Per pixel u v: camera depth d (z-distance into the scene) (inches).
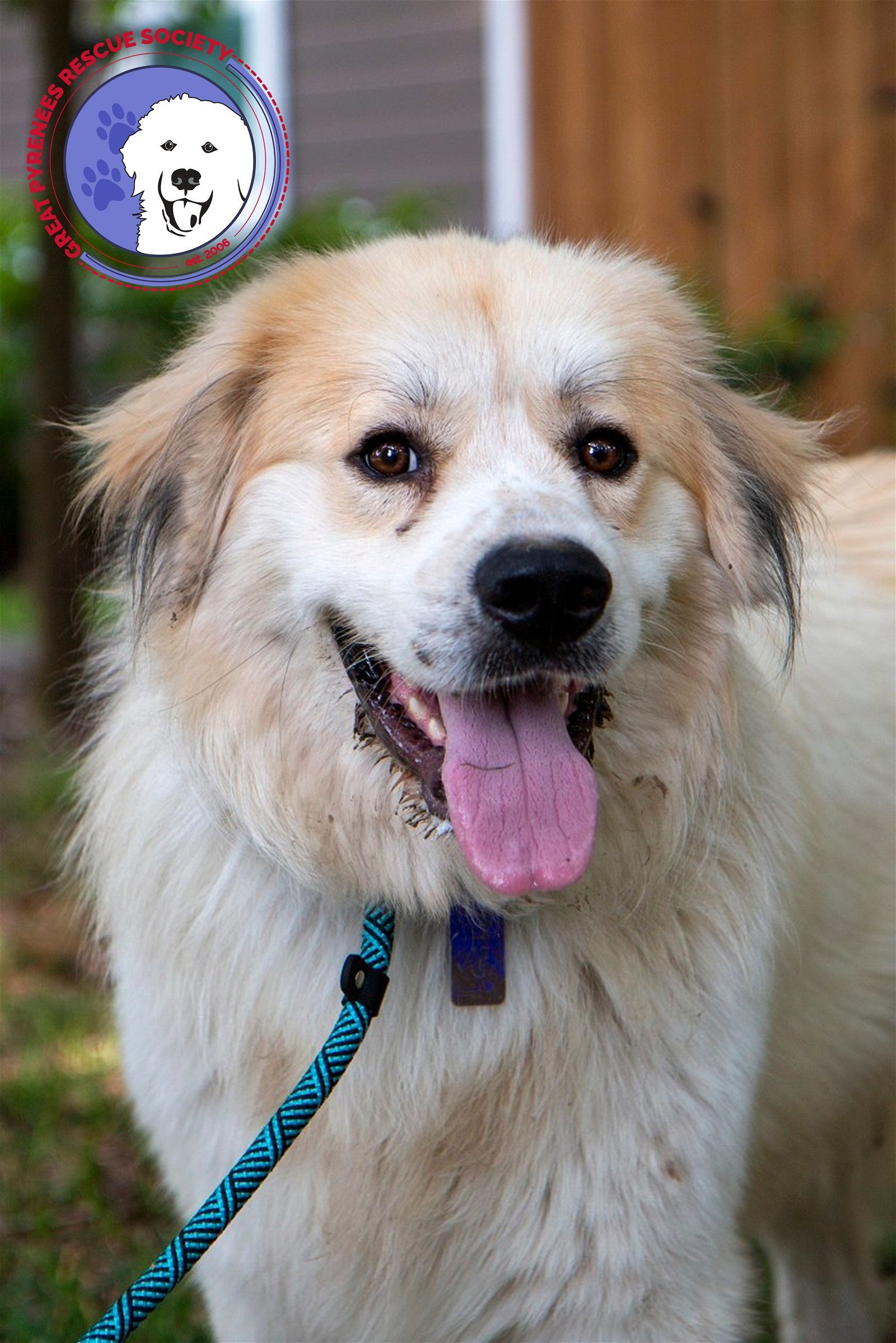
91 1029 176.9
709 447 106.2
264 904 96.2
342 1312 95.0
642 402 101.1
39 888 211.0
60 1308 126.3
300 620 96.4
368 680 95.3
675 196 279.9
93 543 129.3
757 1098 103.6
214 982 94.9
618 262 111.3
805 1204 131.4
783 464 112.5
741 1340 94.8
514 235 120.6
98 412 119.2
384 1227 93.0
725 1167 94.0
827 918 112.2
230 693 97.7
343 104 387.2
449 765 90.4
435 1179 92.8
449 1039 93.3
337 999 94.6
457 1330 95.3
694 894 96.7
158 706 100.3
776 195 277.1
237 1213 88.1
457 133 380.5
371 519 95.3
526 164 291.4
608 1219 91.3
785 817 103.0
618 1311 92.0
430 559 90.3
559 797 89.4
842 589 125.7
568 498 91.7
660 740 99.4
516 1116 92.4
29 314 467.5
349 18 382.6
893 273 273.0
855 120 272.1
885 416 273.4
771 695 108.3
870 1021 117.4
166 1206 142.9
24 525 538.9
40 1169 151.3
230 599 98.3
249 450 100.5
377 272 101.6
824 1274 135.6
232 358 102.1
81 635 271.9
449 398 95.7
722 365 114.3
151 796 99.4
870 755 117.3
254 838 95.7
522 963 93.7
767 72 275.0
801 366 264.8
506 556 86.2
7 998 184.4
